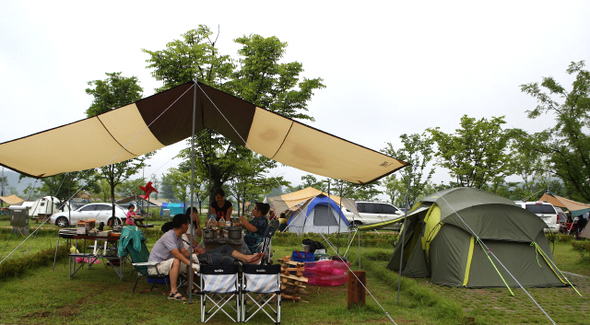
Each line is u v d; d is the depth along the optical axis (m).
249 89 13.10
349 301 5.90
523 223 8.40
